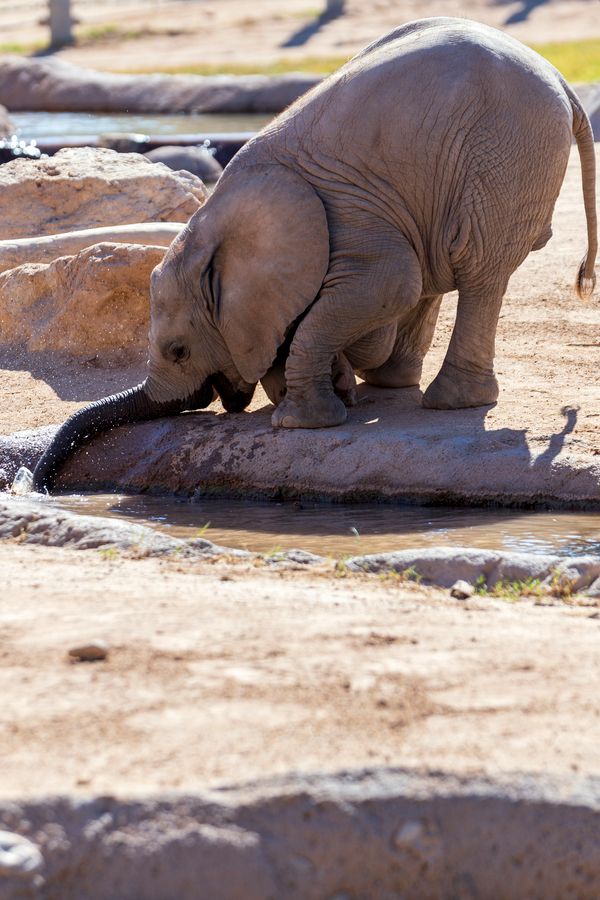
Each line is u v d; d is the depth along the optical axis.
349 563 9.72
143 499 13.41
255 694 6.20
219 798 5.24
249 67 57.72
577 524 11.52
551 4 68.25
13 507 10.95
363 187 13.23
